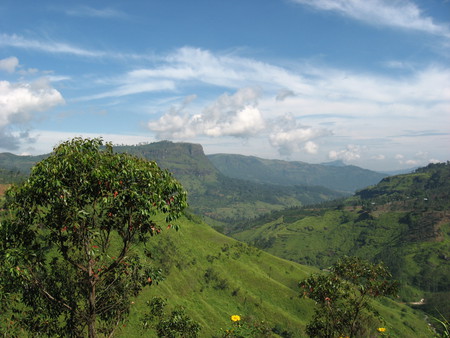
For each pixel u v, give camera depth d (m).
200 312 93.25
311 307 118.56
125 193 8.45
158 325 13.84
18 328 8.49
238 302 113.00
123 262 9.41
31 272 8.40
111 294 9.32
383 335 10.87
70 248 9.14
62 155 8.68
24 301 8.59
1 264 7.95
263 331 9.91
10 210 8.48
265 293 123.50
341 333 11.91
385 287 11.55
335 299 12.21
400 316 137.38
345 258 13.17
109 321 10.02
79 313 9.01
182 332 13.83
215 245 152.75
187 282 106.50
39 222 8.67
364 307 11.84
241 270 134.12
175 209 9.35
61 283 9.20
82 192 8.75
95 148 9.20
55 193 8.09
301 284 13.01
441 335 6.56
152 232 9.23
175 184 9.32
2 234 8.16
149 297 77.88
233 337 9.66
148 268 9.85
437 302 168.12
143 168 8.95
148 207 8.54
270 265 155.88
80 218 8.39
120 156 9.14
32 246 8.66
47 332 8.77
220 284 116.75
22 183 8.53
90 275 8.80
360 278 12.68
